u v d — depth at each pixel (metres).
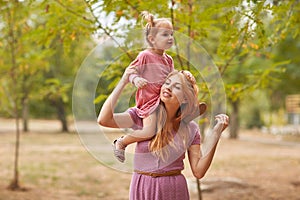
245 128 39.56
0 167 12.70
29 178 10.90
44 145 19.73
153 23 3.18
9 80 10.89
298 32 6.07
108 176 11.37
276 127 35.56
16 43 8.91
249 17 5.15
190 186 9.25
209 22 5.58
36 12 8.02
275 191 9.15
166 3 5.23
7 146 19.08
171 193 3.26
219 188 9.25
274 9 5.38
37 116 38.19
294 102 30.17
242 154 16.91
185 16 5.57
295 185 9.93
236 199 8.38
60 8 5.63
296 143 23.28
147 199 3.25
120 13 5.08
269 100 33.78
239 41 5.72
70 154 16.23
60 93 10.99
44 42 6.15
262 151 18.25
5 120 40.00
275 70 6.79
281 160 14.71
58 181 10.59
